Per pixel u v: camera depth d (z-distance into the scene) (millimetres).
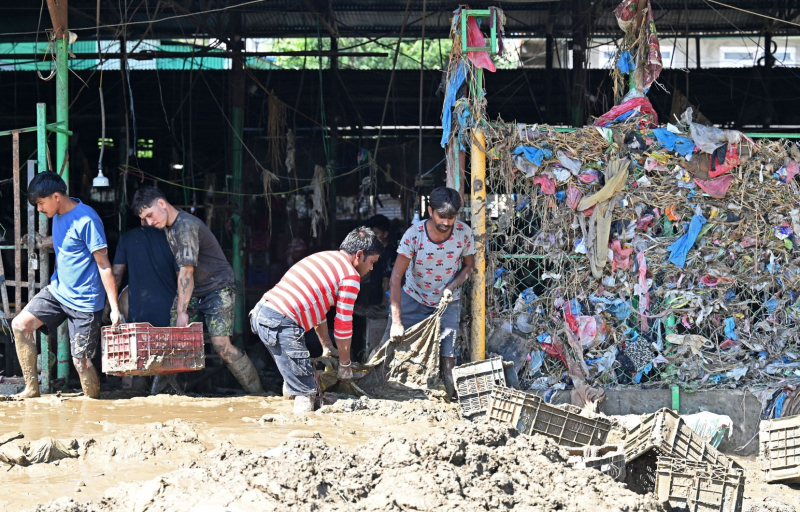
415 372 6402
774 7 12398
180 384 8008
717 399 6621
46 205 6246
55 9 7062
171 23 13203
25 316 6430
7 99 14062
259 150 14484
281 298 5922
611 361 6664
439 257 6309
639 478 5012
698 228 6637
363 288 11156
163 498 3609
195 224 6477
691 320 6719
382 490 3695
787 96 14000
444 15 12906
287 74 14062
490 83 13891
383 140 15711
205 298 6883
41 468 4355
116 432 5008
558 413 5219
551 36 13469
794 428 5746
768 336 6738
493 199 6691
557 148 6609
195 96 14047
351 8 12648
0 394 7008
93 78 13820
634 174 6656
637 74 6887
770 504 5070
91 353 6465
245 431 5133
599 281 6684
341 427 5359
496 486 3801
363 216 15742
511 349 6660
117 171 14750
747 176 6648
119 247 6797
